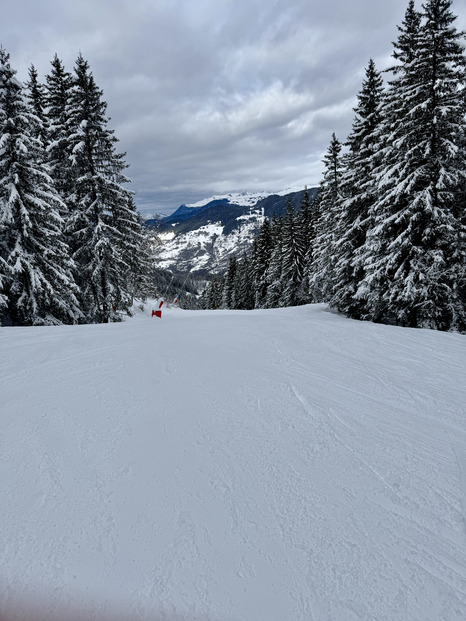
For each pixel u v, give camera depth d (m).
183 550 2.14
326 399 4.58
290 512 2.50
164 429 3.68
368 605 1.82
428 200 11.95
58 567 2.00
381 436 3.64
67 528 2.30
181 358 6.46
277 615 1.75
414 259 12.80
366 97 16.53
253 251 50.03
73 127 16.28
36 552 2.10
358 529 2.36
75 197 16.47
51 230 14.29
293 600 1.84
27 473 2.89
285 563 2.07
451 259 12.57
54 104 17.55
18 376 5.32
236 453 3.26
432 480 2.91
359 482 2.87
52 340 7.78
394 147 12.83
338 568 2.04
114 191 16.86
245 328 10.17
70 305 16.03
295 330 9.86
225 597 1.85
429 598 1.86
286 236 35.66
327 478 2.91
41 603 1.79
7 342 7.51
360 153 16.36
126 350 7.01
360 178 16.69
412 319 13.81
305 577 1.98
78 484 2.75
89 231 16.77
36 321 14.13
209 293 71.31
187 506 2.54
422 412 4.27
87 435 3.54
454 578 1.99
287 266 35.75
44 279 13.55
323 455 3.26
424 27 11.76
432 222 12.42
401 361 6.57
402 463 3.16
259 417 4.01
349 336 8.99
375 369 5.99
